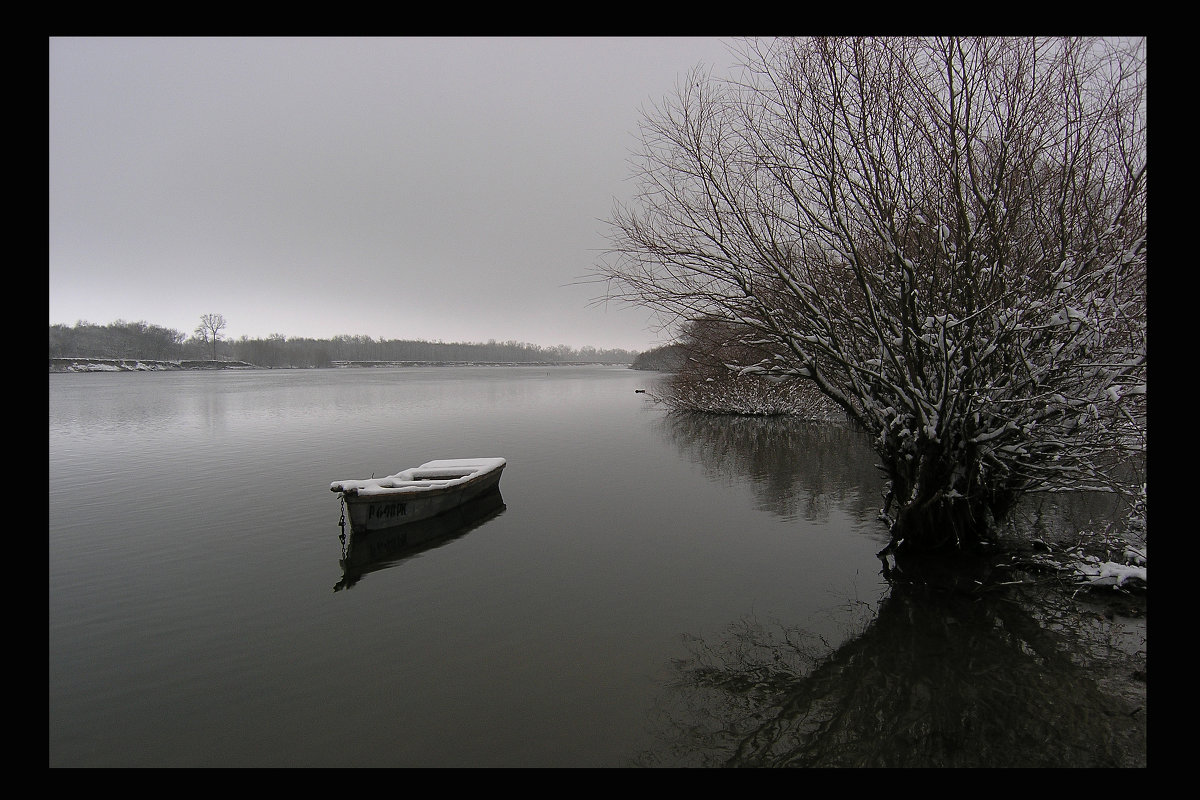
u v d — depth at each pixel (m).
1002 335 7.10
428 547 10.09
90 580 8.69
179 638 6.94
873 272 8.52
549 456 19.48
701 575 8.70
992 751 4.82
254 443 22.08
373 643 6.80
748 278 8.76
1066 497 11.66
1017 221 7.60
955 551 8.81
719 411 33.66
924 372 8.25
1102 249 7.24
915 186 8.03
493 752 4.99
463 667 6.27
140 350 108.88
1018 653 6.21
